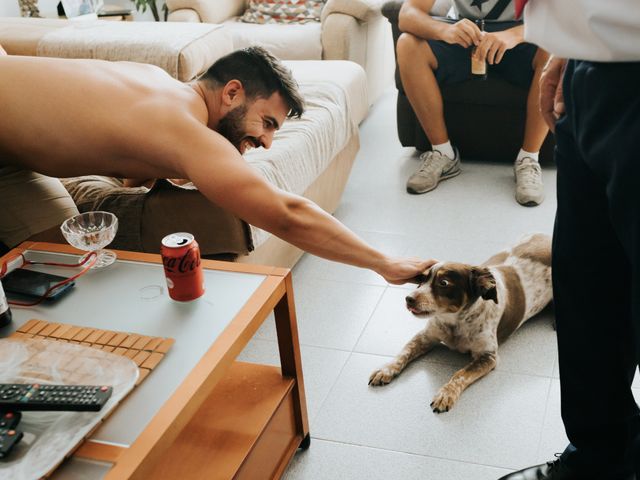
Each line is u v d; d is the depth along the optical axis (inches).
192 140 58.4
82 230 61.7
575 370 51.8
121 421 43.3
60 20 108.5
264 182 56.9
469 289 69.9
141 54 94.0
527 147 119.4
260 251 81.9
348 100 108.7
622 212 40.2
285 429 61.6
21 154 65.4
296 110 66.9
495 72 121.7
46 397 42.4
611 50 39.0
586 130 41.9
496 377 73.2
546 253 80.7
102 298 55.7
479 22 118.8
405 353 75.7
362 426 67.7
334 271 95.8
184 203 71.9
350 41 145.3
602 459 53.5
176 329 51.4
